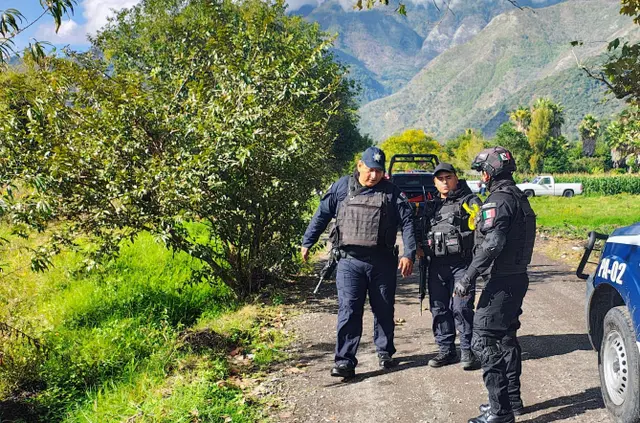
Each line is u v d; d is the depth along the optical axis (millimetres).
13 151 7195
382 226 5281
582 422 4172
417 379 5309
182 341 6504
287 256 9672
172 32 9727
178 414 4434
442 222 5547
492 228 4020
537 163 107062
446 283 5582
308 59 9320
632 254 3799
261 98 8586
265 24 9523
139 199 7676
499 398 4070
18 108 7457
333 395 5016
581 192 44250
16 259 10383
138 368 5930
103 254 7707
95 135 7863
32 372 5941
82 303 8641
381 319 5578
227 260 9242
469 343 5441
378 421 4445
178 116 8273
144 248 12523
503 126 111125
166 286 9531
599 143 114625
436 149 131750
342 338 5359
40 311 8320
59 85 7707
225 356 6184
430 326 7203
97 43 13359
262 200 8664
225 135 7820
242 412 4578
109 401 5000
